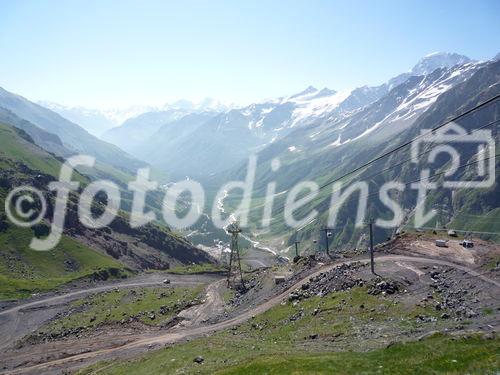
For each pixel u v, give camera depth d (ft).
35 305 476.54
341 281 298.97
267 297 343.87
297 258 444.14
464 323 188.85
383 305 242.37
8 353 330.13
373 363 137.08
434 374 119.44
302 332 232.94
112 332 344.28
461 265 298.97
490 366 117.39
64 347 321.52
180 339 287.69
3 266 654.12
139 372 207.41
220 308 368.27
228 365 176.45
